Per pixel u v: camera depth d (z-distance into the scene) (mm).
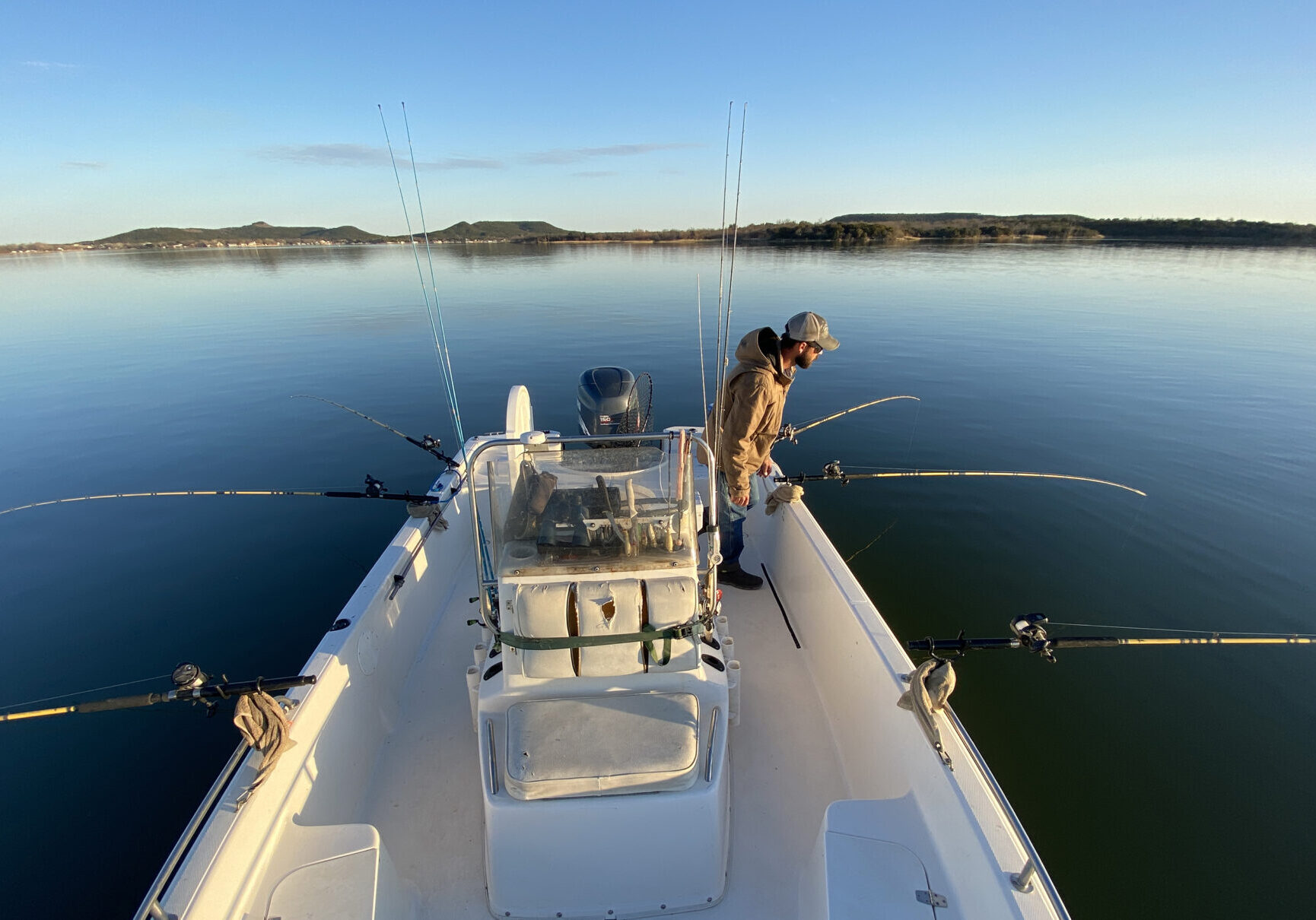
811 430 8828
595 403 3625
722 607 3676
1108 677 4230
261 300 22438
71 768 3670
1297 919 2783
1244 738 3736
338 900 1713
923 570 5387
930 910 1702
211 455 8273
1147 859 3045
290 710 2127
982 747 3691
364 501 7008
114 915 2898
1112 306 18344
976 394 10320
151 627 4832
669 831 1897
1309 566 5434
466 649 3355
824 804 2455
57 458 8172
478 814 2420
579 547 1990
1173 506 6527
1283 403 9688
